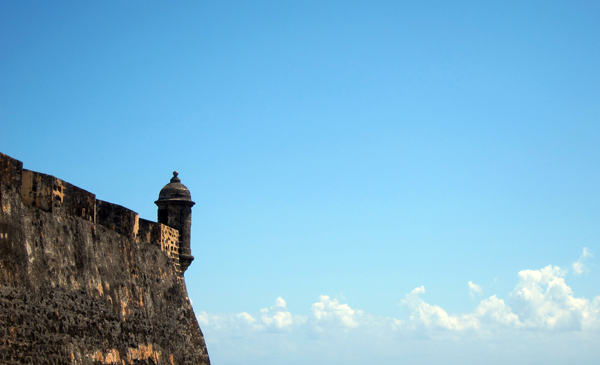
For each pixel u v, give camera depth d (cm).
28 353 1669
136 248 2450
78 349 1908
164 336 2577
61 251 1905
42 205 1848
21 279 1686
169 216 2903
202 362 2898
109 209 2280
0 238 1630
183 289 2867
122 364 2172
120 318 2211
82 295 1981
